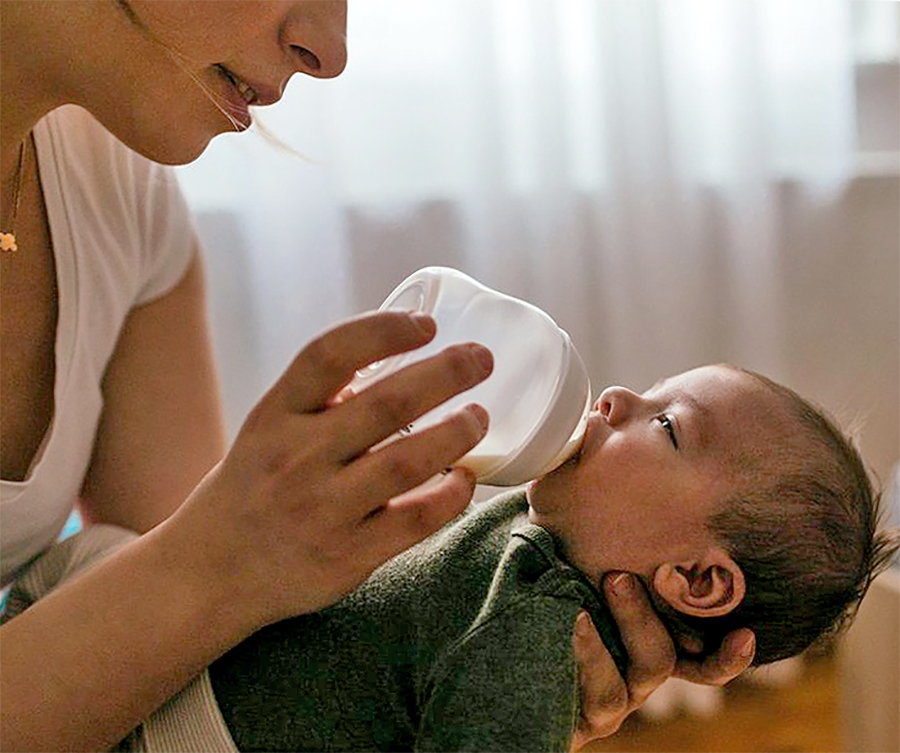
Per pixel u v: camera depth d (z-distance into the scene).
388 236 2.63
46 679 0.84
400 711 0.93
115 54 0.98
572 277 2.62
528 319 0.90
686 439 1.03
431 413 0.88
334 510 0.79
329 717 0.92
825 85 2.67
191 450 1.34
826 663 2.52
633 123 2.62
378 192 2.62
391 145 2.61
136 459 1.32
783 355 2.68
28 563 1.22
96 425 1.27
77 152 1.21
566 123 2.59
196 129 1.03
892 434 2.74
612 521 1.01
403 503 0.81
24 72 1.02
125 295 1.26
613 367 2.66
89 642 0.85
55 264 1.17
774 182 2.67
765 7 2.64
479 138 2.59
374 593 0.96
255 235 2.59
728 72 2.61
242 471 0.81
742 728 2.33
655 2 2.59
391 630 0.94
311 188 2.58
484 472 0.89
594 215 2.64
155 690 0.86
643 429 1.04
